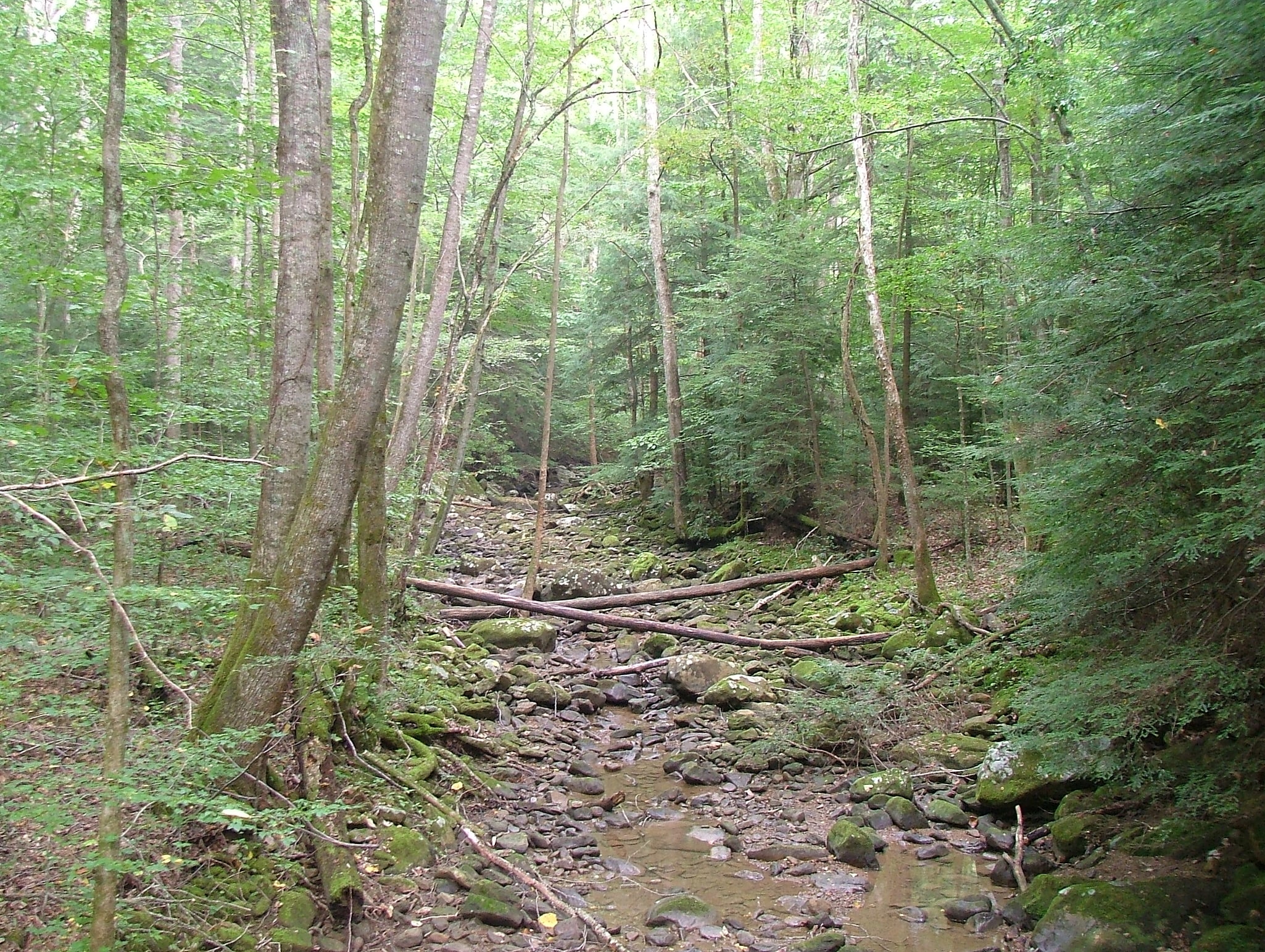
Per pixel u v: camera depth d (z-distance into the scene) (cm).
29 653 428
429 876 547
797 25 1583
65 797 398
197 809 460
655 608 1338
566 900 545
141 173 644
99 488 407
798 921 528
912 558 1395
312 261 607
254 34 1175
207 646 663
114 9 397
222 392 850
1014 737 641
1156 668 498
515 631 1115
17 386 728
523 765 779
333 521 545
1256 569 510
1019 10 1183
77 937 368
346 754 641
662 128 1694
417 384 996
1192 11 525
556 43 1314
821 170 1817
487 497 2344
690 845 644
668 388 1850
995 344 1309
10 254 763
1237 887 471
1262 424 428
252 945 427
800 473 1686
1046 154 806
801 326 1530
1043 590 624
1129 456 522
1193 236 543
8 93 798
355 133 840
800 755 805
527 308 2238
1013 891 566
